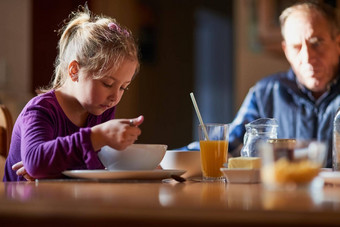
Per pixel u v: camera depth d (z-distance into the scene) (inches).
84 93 69.2
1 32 174.7
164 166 65.7
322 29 99.5
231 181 51.7
